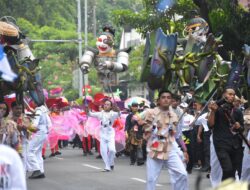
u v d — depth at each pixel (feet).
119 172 68.64
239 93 62.18
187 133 65.57
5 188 20.65
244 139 42.96
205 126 61.52
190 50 60.34
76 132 97.04
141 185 56.59
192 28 60.80
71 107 108.06
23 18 255.29
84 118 95.76
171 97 41.88
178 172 41.47
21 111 51.85
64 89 234.99
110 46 79.10
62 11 296.51
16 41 58.95
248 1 75.61
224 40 82.79
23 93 61.98
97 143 91.61
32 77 59.93
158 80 55.01
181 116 45.27
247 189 14.57
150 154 41.70
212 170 47.34
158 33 53.93
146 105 89.56
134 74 189.26
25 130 54.65
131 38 242.99
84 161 85.46
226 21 80.69
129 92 192.54
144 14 97.60
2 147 20.83
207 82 59.72
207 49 59.11
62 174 66.49
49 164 80.02
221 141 44.11
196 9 92.38
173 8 92.58
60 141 119.44
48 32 250.78
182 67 57.11
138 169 72.59
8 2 246.27
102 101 88.69
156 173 41.81
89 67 78.74
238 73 61.36
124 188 54.49
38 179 61.77
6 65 26.45
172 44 54.19
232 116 44.68
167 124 41.55
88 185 56.75
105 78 79.10
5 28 58.23
